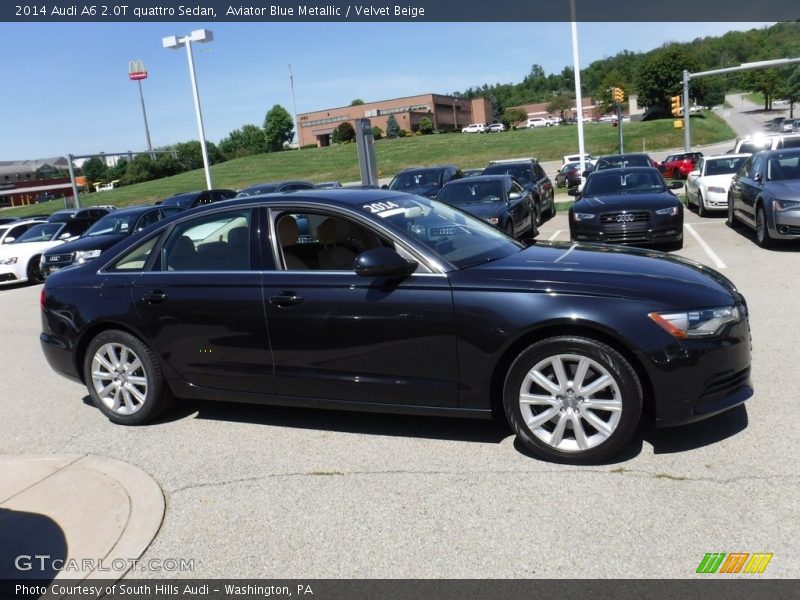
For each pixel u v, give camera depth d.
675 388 3.71
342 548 3.25
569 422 3.89
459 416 4.14
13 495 3.98
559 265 4.16
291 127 115.19
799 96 89.81
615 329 3.70
